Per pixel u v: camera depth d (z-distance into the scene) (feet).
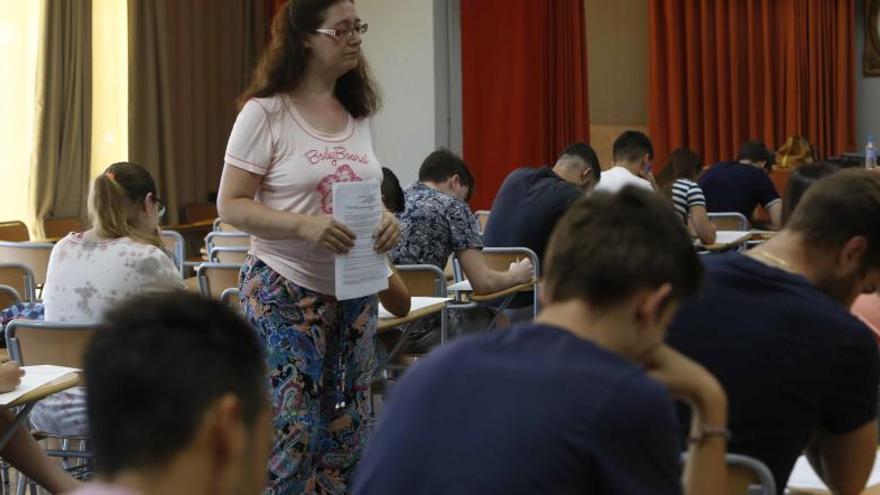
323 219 8.57
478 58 28.84
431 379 4.64
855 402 5.90
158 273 10.72
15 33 25.07
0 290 13.88
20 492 11.90
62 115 25.81
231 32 31.09
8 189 25.18
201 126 30.04
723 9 34.09
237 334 3.53
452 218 14.14
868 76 34.88
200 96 30.01
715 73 34.37
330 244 8.57
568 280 4.65
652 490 4.30
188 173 29.66
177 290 3.90
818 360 5.82
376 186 8.95
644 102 35.63
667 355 5.03
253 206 8.69
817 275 6.16
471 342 4.73
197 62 29.91
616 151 19.80
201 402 3.31
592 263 4.58
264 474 3.58
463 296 14.82
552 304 4.78
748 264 6.05
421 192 14.43
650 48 34.42
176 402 3.28
